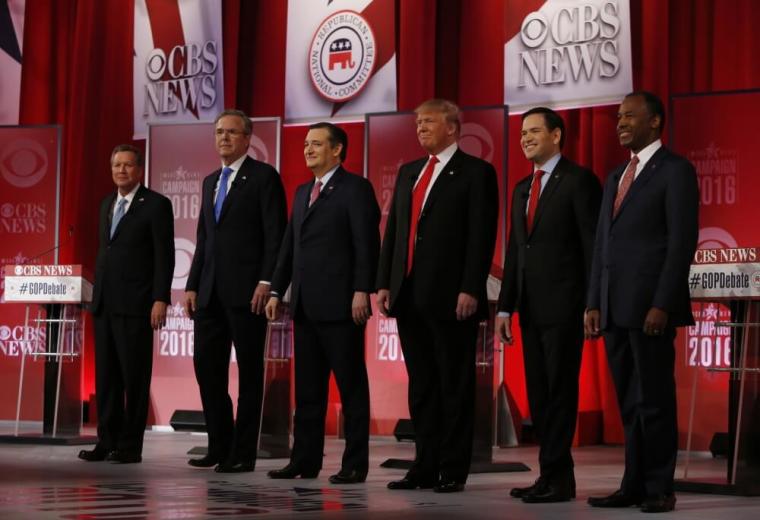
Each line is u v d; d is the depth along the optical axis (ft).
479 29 58.90
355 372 34.50
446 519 25.44
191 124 54.34
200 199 54.19
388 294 32.83
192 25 60.34
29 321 59.36
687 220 27.55
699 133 47.01
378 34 57.11
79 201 65.57
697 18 53.42
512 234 31.63
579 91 51.72
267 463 40.98
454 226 31.68
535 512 27.14
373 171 51.55
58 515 25.45
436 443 32.45
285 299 43.27
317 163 35.04
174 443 49.67
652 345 27.86
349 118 57.82
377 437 53.52
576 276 30.19
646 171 28.37
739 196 46.37
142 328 40.50
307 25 58.85
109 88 66.23
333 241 34.55
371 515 26.02
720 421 44.88
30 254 57.57
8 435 49.21
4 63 67.31
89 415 64.54
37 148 57.41
